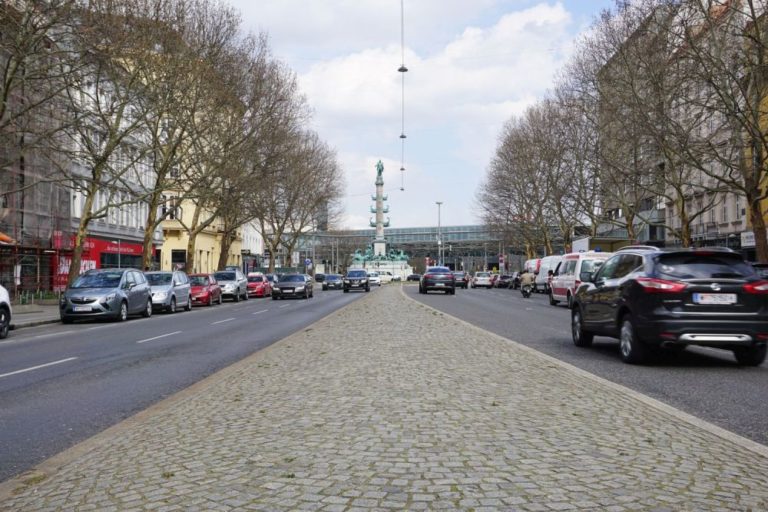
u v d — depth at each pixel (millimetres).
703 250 11070
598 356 12523
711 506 4082
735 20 29562
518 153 60719
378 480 4586
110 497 4363
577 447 5426
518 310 28297
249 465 4984
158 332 19156
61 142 28969
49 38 23750
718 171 46188
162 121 37406
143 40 29859
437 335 14906
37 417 7590
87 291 23734
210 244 76250
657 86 30812
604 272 13055
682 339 10609
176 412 7090
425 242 127062
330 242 121625
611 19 35375
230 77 37281
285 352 12195
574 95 45344
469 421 6367
